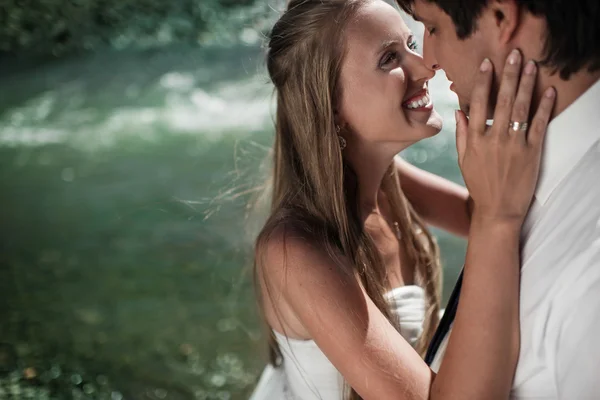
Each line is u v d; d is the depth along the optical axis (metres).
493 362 1.32
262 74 2.08
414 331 2.00
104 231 4.95
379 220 2.05
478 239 1.33
